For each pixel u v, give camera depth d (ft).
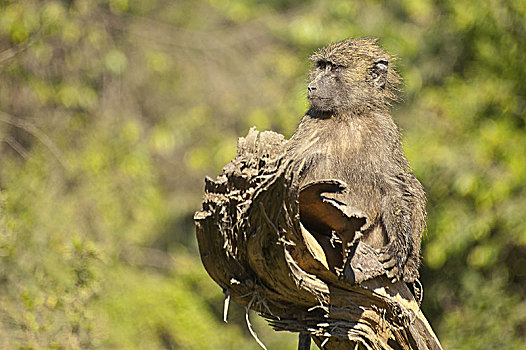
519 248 91.30
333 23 86.33
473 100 84.17
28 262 70.03
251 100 96.37
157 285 91.97
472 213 84.84
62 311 69.15
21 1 79.15
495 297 88.12
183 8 102.83
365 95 36.81
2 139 80.84
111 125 90.33
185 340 89.30
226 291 29.58
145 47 98.32
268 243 27.14
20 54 83.20
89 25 88.69
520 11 82.33
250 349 94.48
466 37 86.89
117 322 81.41
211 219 27.68
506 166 82.69
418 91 86.33
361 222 26.09
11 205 72.49
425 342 31.40
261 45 101.55
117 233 85.20
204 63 100.58
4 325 66.80
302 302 29.55
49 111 88.38
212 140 95.40
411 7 82.84
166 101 99.09
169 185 106.11
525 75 84.84
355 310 29.91
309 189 25.96
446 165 82.84
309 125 36.35
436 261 84.38
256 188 25.96
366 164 34.45
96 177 84.58
